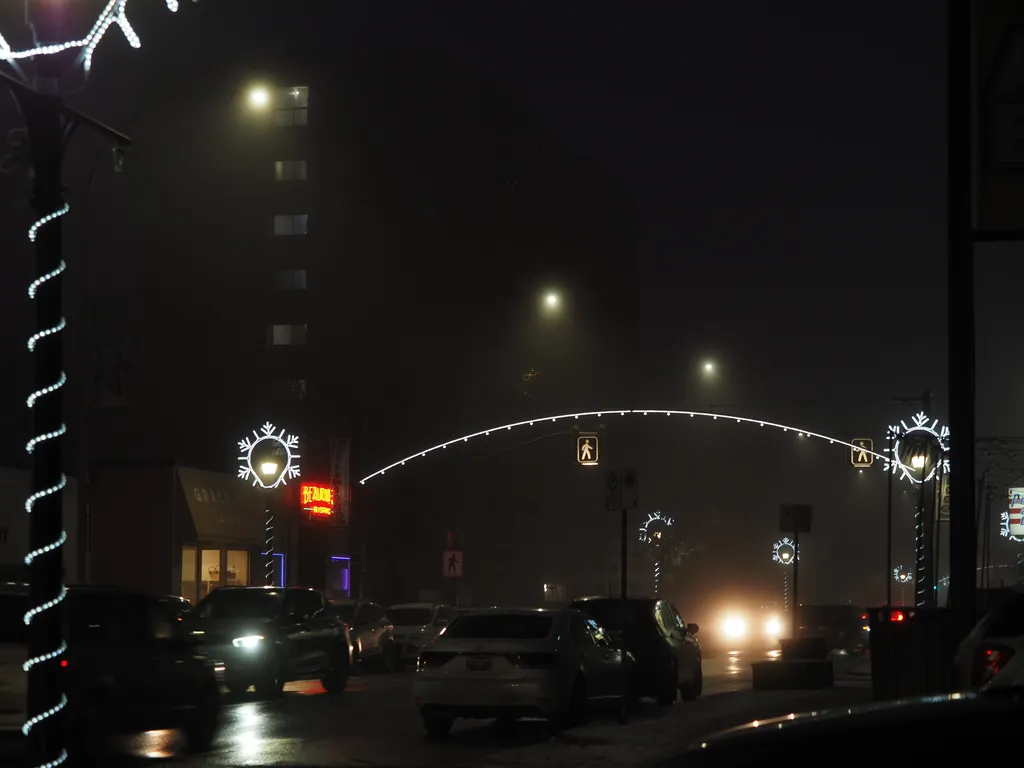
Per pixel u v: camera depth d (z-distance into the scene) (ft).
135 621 52.65
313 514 164.66
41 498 34.01
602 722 60.59
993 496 232.73
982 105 45.55
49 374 34.42
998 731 12.14
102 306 107.14
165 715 52.80
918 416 121.29
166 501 142.51
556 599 283.79
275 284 250.57
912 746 12.17
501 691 59.41
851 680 99.76
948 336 47.37
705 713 62.23
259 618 84.43
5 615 48.32
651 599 79.20
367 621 115.34
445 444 139.74
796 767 12.53
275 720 68.49
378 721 67.92
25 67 36.60
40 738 33.45
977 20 45.73
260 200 252.83
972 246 46.60
